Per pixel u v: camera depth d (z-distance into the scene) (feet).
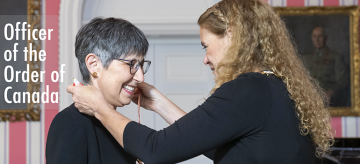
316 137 3.20
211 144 2.88
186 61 11.80
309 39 10.48
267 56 3.26
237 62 3.32
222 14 3.40
